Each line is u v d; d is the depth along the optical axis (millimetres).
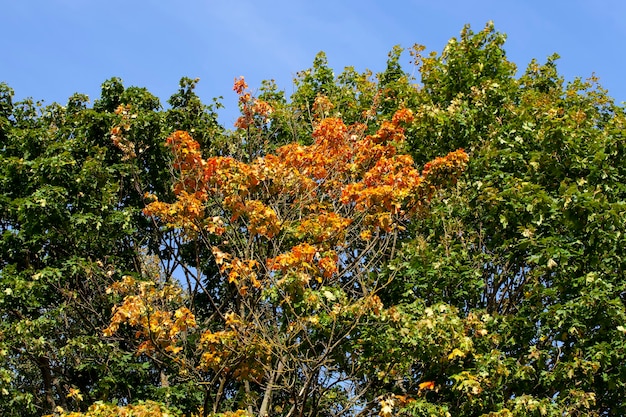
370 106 16078
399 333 10078
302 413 10352
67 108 16578
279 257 10164
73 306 12977
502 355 10633
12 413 12312
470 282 11398
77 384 13695
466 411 10422
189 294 13023
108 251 13812
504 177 12234
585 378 10445
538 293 11203
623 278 11133
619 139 12234
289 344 10266
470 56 15383
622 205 10898
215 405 10672
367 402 10789
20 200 12836
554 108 13164
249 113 13391
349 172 12656
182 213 11625
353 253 12602
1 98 16469
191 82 16594
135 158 14000
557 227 11656
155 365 13359
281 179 11719
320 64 17688
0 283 12383
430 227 12523
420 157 13805
